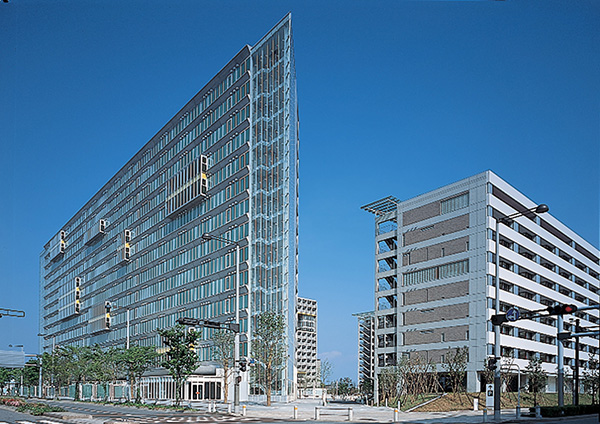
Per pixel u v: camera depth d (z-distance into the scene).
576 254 98.56
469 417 41.72
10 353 91.44
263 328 64.38
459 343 75.44
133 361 73.31
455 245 78.56
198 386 78.94
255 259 79.81
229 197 86.81
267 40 84.75
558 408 39.69
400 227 87.38
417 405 59.47
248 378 77.81
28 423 34.78
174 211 100.00
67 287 159.50
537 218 87.50
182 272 97.88
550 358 86.44
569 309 31.02
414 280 83.81
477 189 76.88
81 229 152.50
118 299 123.69
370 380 113.00
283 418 40.31
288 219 76.75
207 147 94.75
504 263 78.69
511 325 75.94
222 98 91.94
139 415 43.84
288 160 78.06
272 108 82.00
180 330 57.28
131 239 120.19
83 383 109.88
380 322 90.31
